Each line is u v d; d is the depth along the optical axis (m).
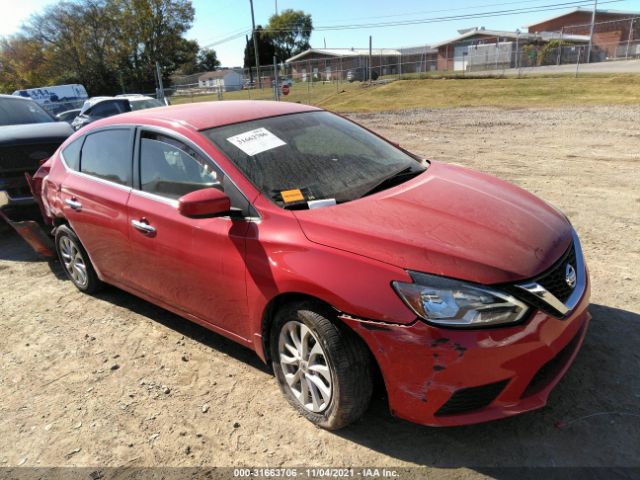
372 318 2.38
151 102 17.03
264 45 70.25
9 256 6.15
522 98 18.48
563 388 2.93
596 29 37.09
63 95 30.42
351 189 3.11
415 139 11.89
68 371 3.58
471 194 3.08
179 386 3.30
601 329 3.47
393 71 44.44
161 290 3.65
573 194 6.63
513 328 2.30
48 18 55.25
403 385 2.38
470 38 61.19
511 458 2.50
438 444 2.63
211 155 3.16
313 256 2.58
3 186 6.37
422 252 2.42
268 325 2.96
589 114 13.87
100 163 4.07
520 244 2.54
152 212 3.45
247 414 2.98
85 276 4.64
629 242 4.93
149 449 2.78
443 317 2.28
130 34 56.88
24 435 2.97
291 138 3.46
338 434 2.76
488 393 2.35
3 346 4.00
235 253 2.92
